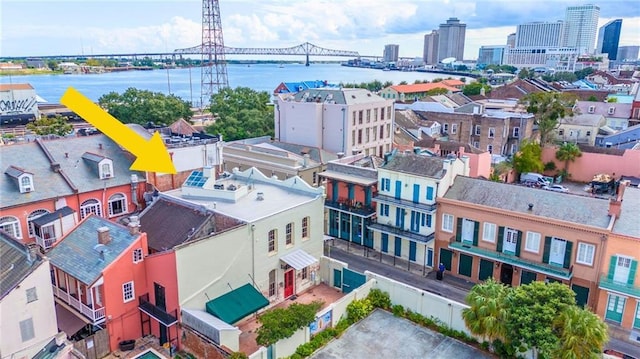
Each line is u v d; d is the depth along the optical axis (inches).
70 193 1403.8
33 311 968.9
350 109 2411.4
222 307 1126.4
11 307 933.8
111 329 1063.6
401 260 1660.9
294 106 2573.8
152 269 1101.1
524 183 2474.2
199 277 1107.3
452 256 1521.9
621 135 3046.3
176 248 1046.4
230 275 1179.9
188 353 1068.5
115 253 1075.9
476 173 1979.6
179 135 2018.9
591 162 2566.4
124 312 1085.1
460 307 1141.7
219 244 1138.0
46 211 1363.2
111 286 1051.3
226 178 1665.8
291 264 1295.5
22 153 1453.0
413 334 1162.6
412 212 1606.8
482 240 1444.4
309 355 1071.6
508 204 1407.5
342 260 1659.7
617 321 1219.9
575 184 2564.0
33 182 1360.7
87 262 1083.3
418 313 1226.6
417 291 1219.9
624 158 2470.5
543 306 939.3
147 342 1114.7
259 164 2155.5
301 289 1395.2
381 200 1660.9
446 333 1157.7
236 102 3656.5
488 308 981.2
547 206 1353.3
